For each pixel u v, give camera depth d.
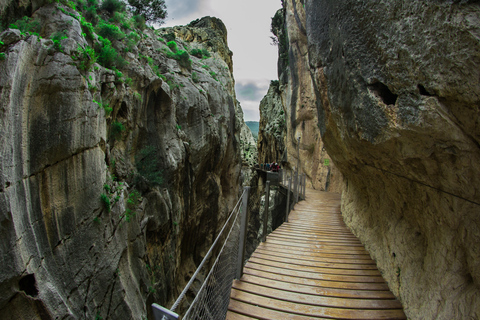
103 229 6.93
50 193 5.58
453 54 1.96
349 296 4.34
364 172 5.20
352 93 3.49
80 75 6.55
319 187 23.33
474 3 1.83
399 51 2.48
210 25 34.22
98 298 6.33
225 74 25.22
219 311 3.62
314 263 5.63
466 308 2.60
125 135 10.23
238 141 26.30
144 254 9.26
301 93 25.05
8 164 4.68
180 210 12.98
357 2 3.12
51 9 7.50
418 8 2.21
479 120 2.01
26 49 5.46
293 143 26.92
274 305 3.99
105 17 12.95
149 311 9.22
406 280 3.96
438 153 2.47
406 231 4.17
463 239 2.66
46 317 4.93
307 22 5.67
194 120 15.88
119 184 8.74
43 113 5.60
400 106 2.57
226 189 22.75
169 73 15.03
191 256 16.08
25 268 4.71
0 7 6.62
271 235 7.59
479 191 2.33
